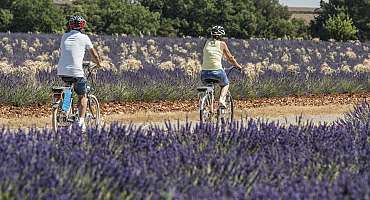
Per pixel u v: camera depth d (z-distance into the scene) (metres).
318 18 127.88
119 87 26.30
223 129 11.23
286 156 9.65
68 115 16.25
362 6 126.75
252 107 27.11
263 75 31.91
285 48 63.81
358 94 33.12
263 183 8.25
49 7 104.75
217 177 8.44
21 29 103.12
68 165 8.34
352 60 56.50
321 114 25.69
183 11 114.81
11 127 18.80
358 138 11.80
